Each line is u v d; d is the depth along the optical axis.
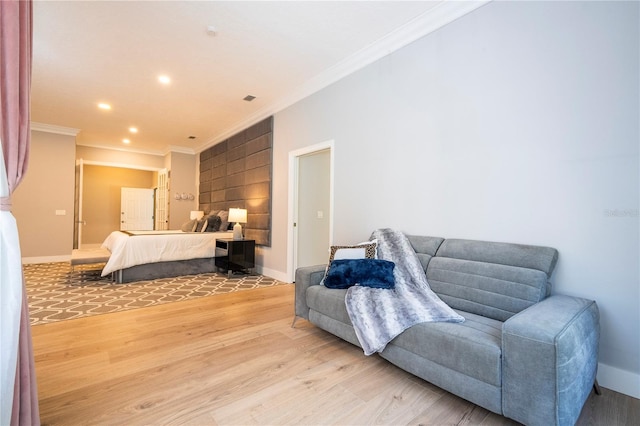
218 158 6.50
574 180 1.85
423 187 2.68
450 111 2.49
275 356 2.09
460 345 1.51
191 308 3.11
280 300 3.44
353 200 3.36
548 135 1.96
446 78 2.52
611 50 1.73
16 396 1.21
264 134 4.89
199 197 7.53
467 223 2.36
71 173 6.14
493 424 1.44
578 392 1.27
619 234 1.69
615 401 1.60
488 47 2.26
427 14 2.56
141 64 3.44
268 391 1.67
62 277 4.48
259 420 1.44
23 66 1.29
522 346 1.29
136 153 7.83
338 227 3.53
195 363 1.97
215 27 2.76
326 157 4.72
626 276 1.67
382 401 1.60
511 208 2.12
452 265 2.18
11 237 1.16
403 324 1.78
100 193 8.45
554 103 1.94
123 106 4.78
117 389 1.67
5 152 1.20
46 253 5.91
